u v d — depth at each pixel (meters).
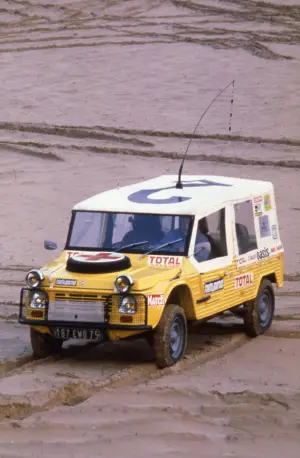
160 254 26.75
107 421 21.12
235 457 19.41
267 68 74.00
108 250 27.31
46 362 26.53
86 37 82.62
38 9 90.62
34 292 25.70
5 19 88.50
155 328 25.36
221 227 28.22
